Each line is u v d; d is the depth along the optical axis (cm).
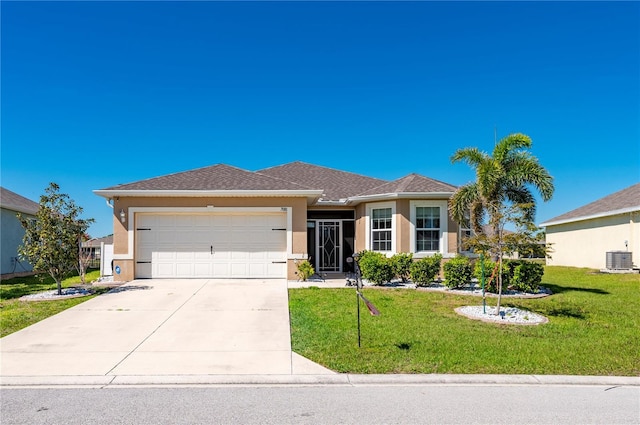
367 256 1382
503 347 661
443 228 1480
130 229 1388
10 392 493
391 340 697
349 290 1216
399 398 478
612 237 2042
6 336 738
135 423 409
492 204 1016
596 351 648
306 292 1173
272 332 762
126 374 550
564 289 1330
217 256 1423
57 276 1159
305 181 1969
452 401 469
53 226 1159
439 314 906
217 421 414
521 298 1122
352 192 1809
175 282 1342
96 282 1383
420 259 1367
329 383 528
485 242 908
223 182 1470
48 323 833
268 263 1430
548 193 1163
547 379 536
